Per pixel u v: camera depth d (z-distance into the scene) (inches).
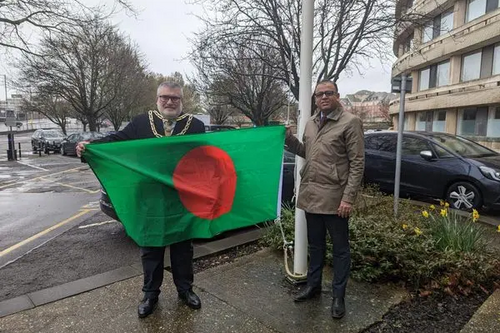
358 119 117.1
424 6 953.5
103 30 1026.1
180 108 128.0
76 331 112.1
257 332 112.8
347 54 402.3
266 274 153.7
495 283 144.3
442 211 177.0
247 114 751.1
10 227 249.4
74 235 228.4
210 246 185.9
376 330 116.0
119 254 192.4
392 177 319.3
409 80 219.3
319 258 130.3
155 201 122.4
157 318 119.6
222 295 135.6
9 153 836.0
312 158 122.6
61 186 437.7
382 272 145.3
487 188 264.5
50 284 155.0
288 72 390.9
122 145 120.3
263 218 143.4
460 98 836.0
